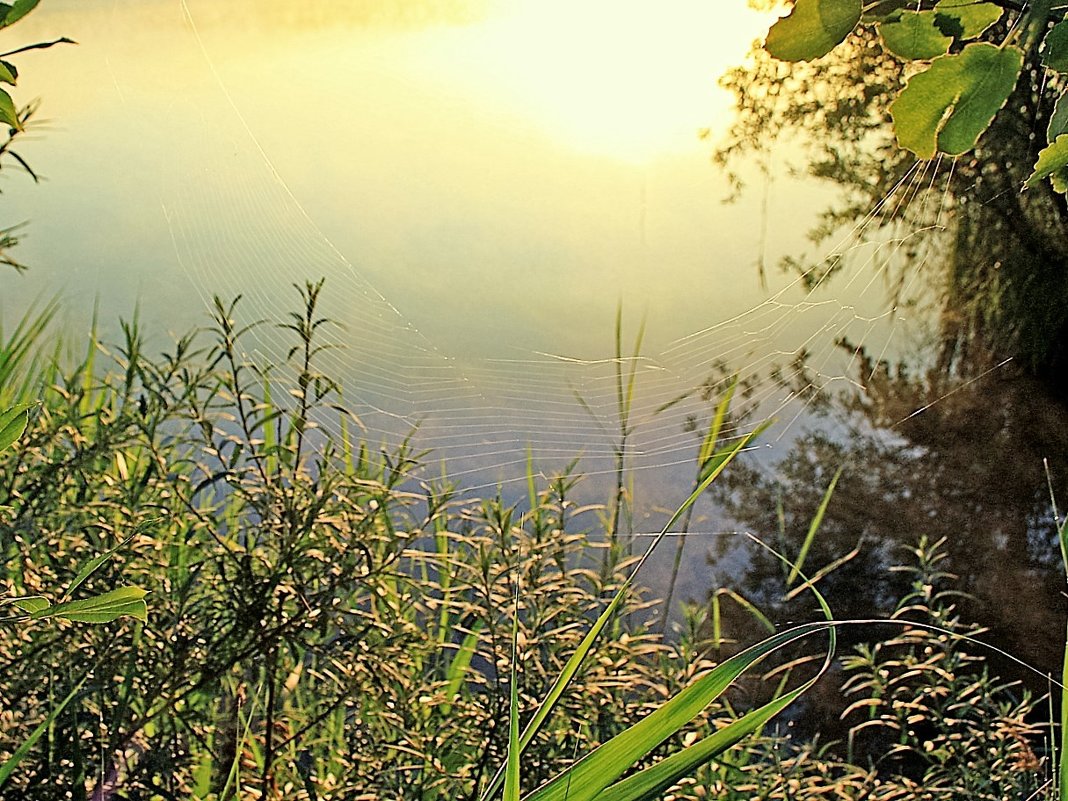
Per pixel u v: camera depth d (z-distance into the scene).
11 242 2.32
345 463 2.37
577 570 2.09
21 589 1.83
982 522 4.43
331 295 4.66
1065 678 1.21
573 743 1.91
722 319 5.16
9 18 1.17
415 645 2.00
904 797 2.08
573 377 4.49
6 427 1.09
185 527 2.19
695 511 4.23
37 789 1.67
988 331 5.29
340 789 1.83
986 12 0.95
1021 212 5.06
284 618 1.97
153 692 1.78
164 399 1.97
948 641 2.27
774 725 3.02
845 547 4.21
